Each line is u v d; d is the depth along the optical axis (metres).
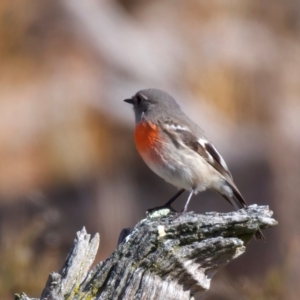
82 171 18.00
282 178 16.22
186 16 20.45
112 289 5.49
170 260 5.47
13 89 19.52
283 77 19.34
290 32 20.30
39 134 18.89
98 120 18.84
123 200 17.02
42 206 12.72
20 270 11.55
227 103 19.00
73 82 19.47
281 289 10.52
